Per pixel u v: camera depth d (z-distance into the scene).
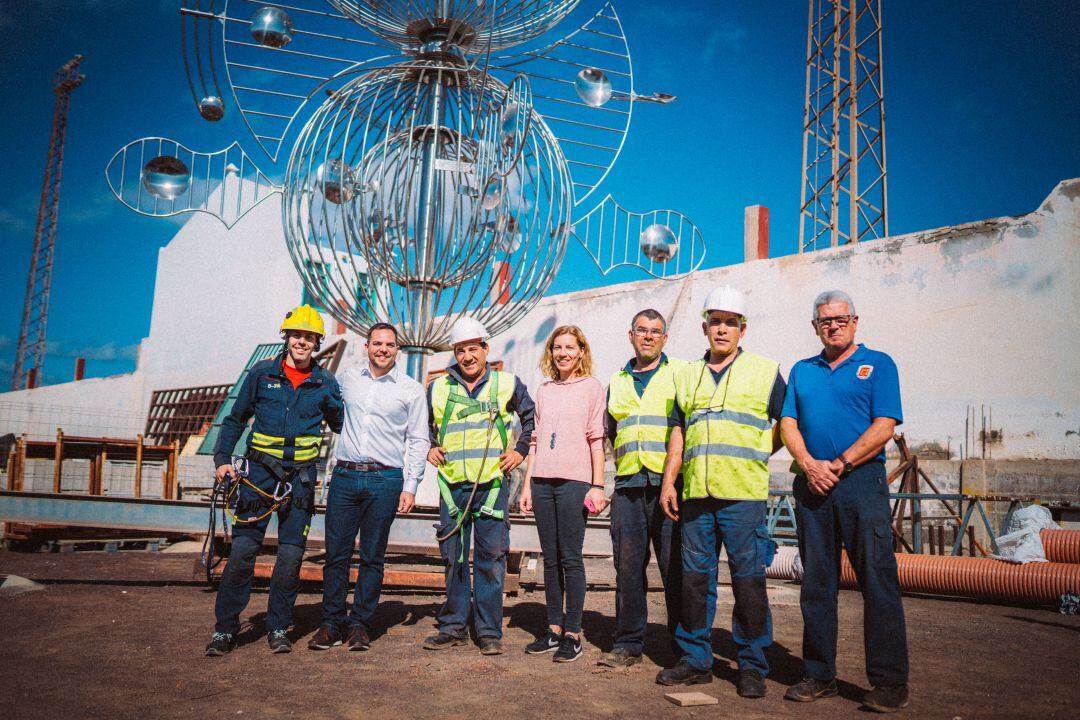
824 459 3.17
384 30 7.02
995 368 8.22
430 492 9.88
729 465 3.29
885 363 3.17
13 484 9.48
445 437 4.00
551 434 3.93
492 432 3.96
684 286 10.93
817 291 9.62
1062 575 5.73
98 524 5.34
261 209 19.42
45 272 38.72
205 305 21.00
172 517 5.57
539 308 12.53
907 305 8.89
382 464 3.94
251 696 2.99
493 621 3.86
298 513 3.79
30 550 8.23
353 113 6.69
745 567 3.24
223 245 20.66
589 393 3.96
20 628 4.16
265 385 3.80
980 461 8.16
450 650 3.88
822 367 3.29
